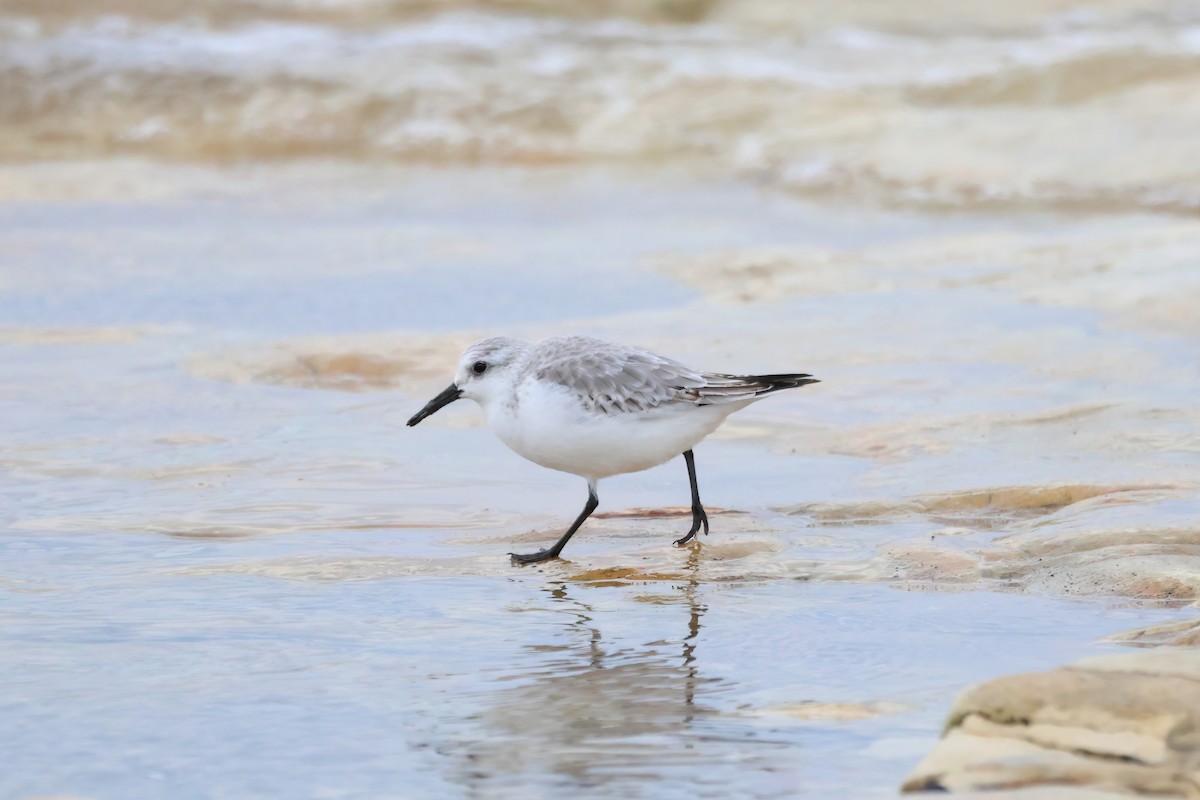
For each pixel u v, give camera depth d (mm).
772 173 29438
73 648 8125
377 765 6570
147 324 17906
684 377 9758
